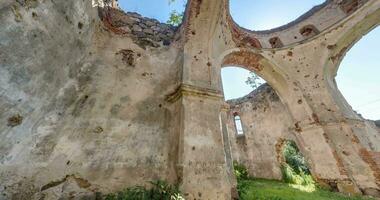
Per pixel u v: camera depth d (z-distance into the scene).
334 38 7.55
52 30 2.49
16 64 2.08
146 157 3.73
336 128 6.38
